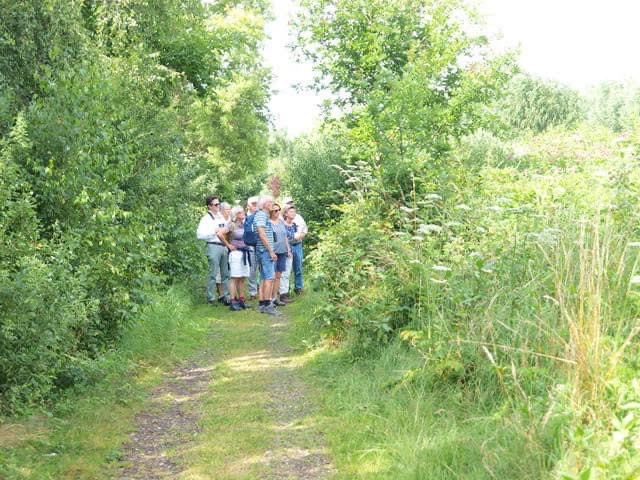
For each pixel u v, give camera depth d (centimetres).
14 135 744
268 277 1285
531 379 550
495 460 469
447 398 616
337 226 1003
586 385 471
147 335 978
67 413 666
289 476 528
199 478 528
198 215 1742
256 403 717
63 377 725
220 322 1220
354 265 895
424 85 1262
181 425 662
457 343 646
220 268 1427
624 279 589
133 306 863
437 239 825
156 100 1440
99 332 819
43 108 857
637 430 416
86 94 877
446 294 712
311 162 2052
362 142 1523
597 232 552
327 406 680
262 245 1281
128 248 888
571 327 486
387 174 1088
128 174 941
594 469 393
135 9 1512
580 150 1267
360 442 579
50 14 998
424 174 1090
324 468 541
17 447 562
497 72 1546
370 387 702
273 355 943
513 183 997
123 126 963
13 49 970
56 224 760
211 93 2070
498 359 611
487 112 1600
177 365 904
